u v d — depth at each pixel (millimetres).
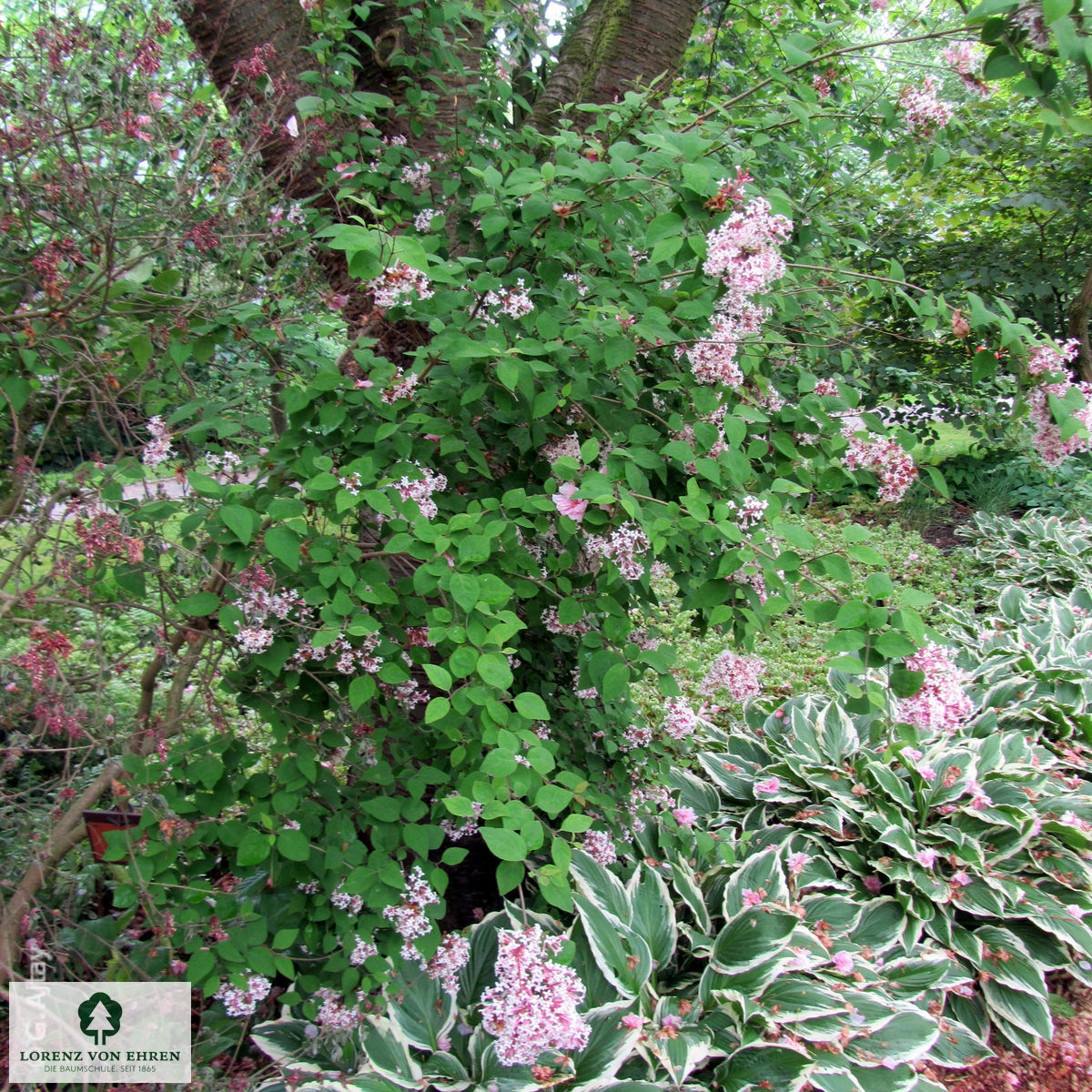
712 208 1572
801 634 5148
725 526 1540
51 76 1719
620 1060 1910
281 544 1501
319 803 1812
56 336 1702
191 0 2195
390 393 1776
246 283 1987
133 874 1613
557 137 1847
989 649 4414
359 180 2148
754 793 3076
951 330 1903
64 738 2367
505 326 1818
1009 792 3049
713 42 3256
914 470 1947
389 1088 1788
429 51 2373
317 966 1810
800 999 2123
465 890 2557
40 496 1903
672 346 1934
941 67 2018
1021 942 2596
